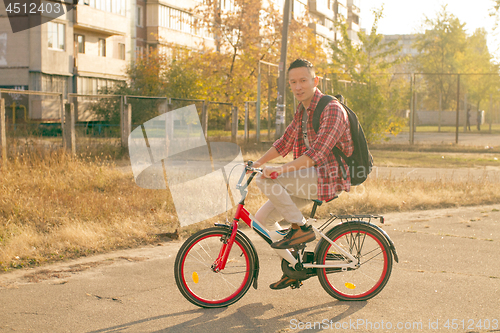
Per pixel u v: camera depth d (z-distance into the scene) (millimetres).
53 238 5535
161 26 38250
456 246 5703
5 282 4309
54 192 7715
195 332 3344
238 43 28734
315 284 4363
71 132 12203
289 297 4031
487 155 18672
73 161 10375
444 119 55656
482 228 6680
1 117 10281
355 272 4004
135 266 4816
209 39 43219
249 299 3982
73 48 31062
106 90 28719
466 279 4512
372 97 19906
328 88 20031
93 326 3422
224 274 3852
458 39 55750
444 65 55938
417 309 3783
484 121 57875
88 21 31422
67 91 30250
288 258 3855
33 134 12562
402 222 7066
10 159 10141
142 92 30062
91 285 4250
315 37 30297
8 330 3336
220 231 3844
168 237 5930
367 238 4023
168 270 4695
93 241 5480
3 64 28594
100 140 13711
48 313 3635
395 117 21031
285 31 17453
